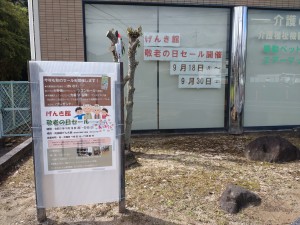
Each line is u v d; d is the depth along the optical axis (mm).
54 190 3303
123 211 3576
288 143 5512
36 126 3172
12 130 6918
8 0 14023
